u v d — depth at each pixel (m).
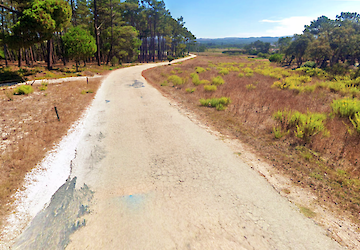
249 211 3.87
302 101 11.37
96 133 7.69
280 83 16.53
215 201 4.14
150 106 11.66
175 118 9.59
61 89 14.59
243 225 3.54
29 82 16.48
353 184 4.52
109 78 23.45
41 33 18.12
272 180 4.83
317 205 3.99
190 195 4.31
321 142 6.42
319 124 6.84
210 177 4.97
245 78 21.55
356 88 13.70
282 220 3.65
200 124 8.80
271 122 8.55
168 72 28.53
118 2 41.88
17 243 3.16
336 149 6.02
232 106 11.18
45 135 6.99
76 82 18.05
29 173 4.93
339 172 4.97
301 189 4.47
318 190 4.41
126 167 5.40
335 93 13.63
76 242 3.17
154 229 3.42
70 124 8.36
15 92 12.22
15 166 5.08
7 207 3.85
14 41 17.03
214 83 18.02
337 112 8.74
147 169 5.31
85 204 4.02
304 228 3.46
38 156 5.70
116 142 6.95
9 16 30.62
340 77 20.03
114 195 4.29
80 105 11.20
